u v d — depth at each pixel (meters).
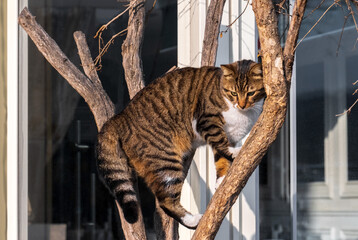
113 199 5.46
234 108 4.31
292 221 5.56
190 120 4.29
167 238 4.20
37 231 5.54
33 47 5.62
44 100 5.61
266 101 3.03
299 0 2.89
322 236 5.63
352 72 5.77
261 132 3.07
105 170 4.04
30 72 5.62
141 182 5.10
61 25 5.62
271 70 2.94
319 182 5.66
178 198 4.16
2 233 5.52
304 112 5.67
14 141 5.56
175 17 5.47
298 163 5.61
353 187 5.72
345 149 5.71
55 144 5.59
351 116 5.75
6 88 5.61
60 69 4.20
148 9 5.50
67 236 5.54
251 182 5.39
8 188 5.54
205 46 4.47
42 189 5.56
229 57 5.36
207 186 5.15
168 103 4.24
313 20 5.70
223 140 4.28
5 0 5.63
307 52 5.69
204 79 4.36
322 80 5.71
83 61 4.44
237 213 5.31
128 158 4.13
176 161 4.18
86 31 5.58
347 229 5.67
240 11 5.38
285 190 5.56
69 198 5.55
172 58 5.46
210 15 4.44
